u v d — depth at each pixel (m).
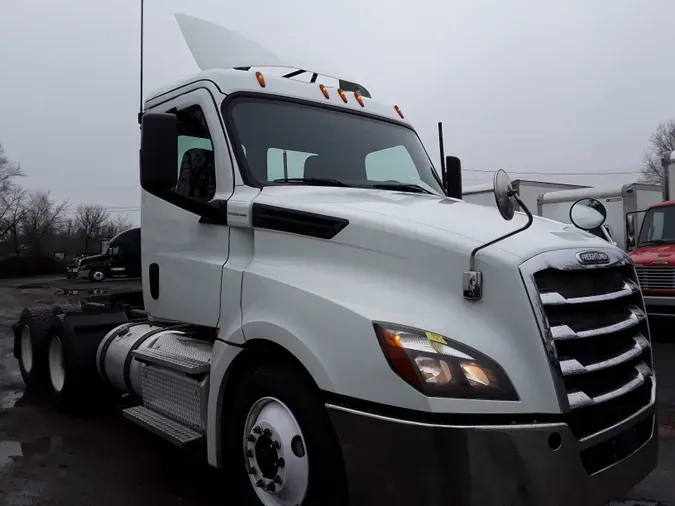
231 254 3.59
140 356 4.29
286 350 2.98
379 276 2.85
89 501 3.83
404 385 2.45
